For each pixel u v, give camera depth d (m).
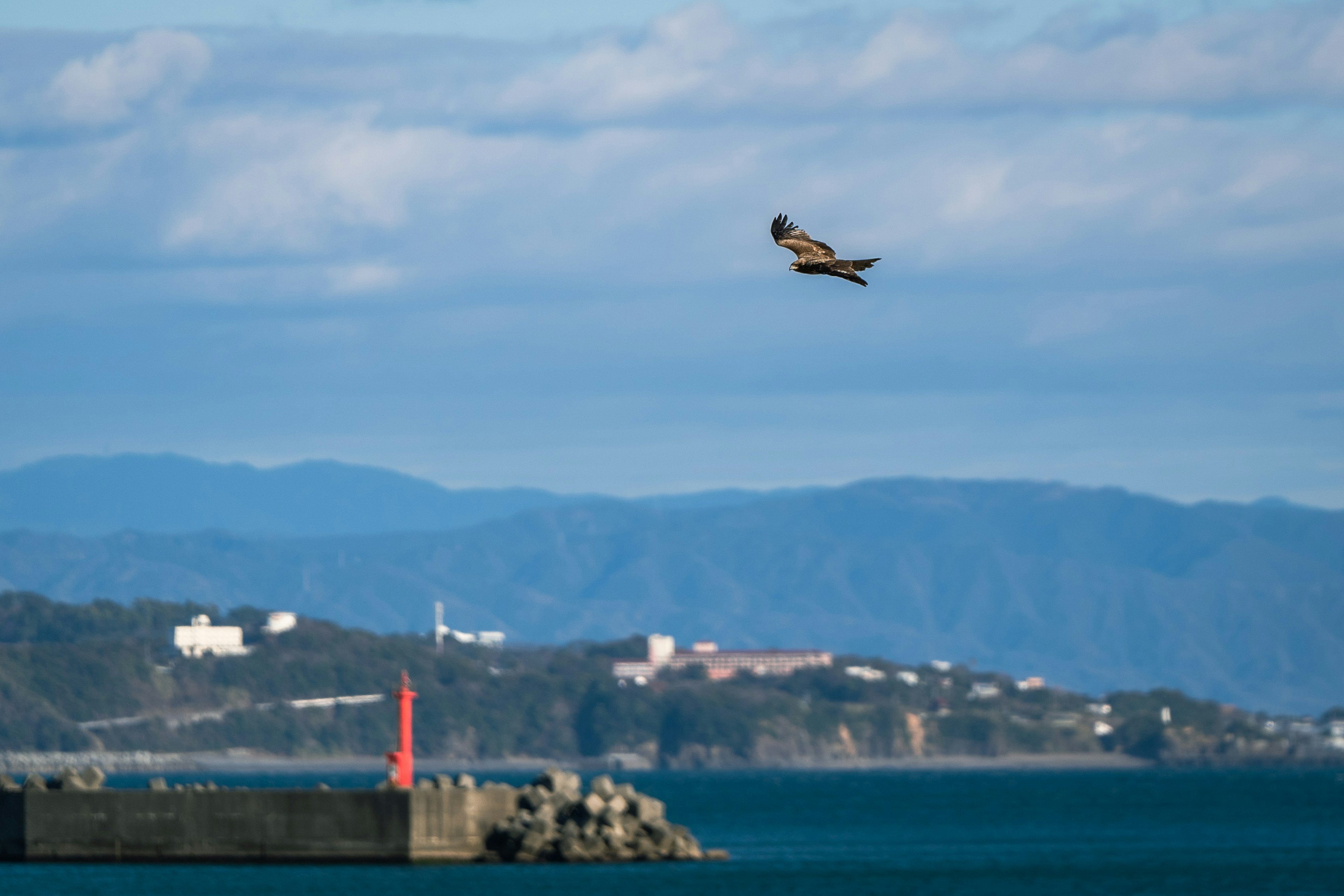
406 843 68.06
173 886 64.31
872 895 76.62
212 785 71.00
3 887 63.75
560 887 67.38
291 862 67.44
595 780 78.12
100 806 68.06
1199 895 80.00
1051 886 84.44
